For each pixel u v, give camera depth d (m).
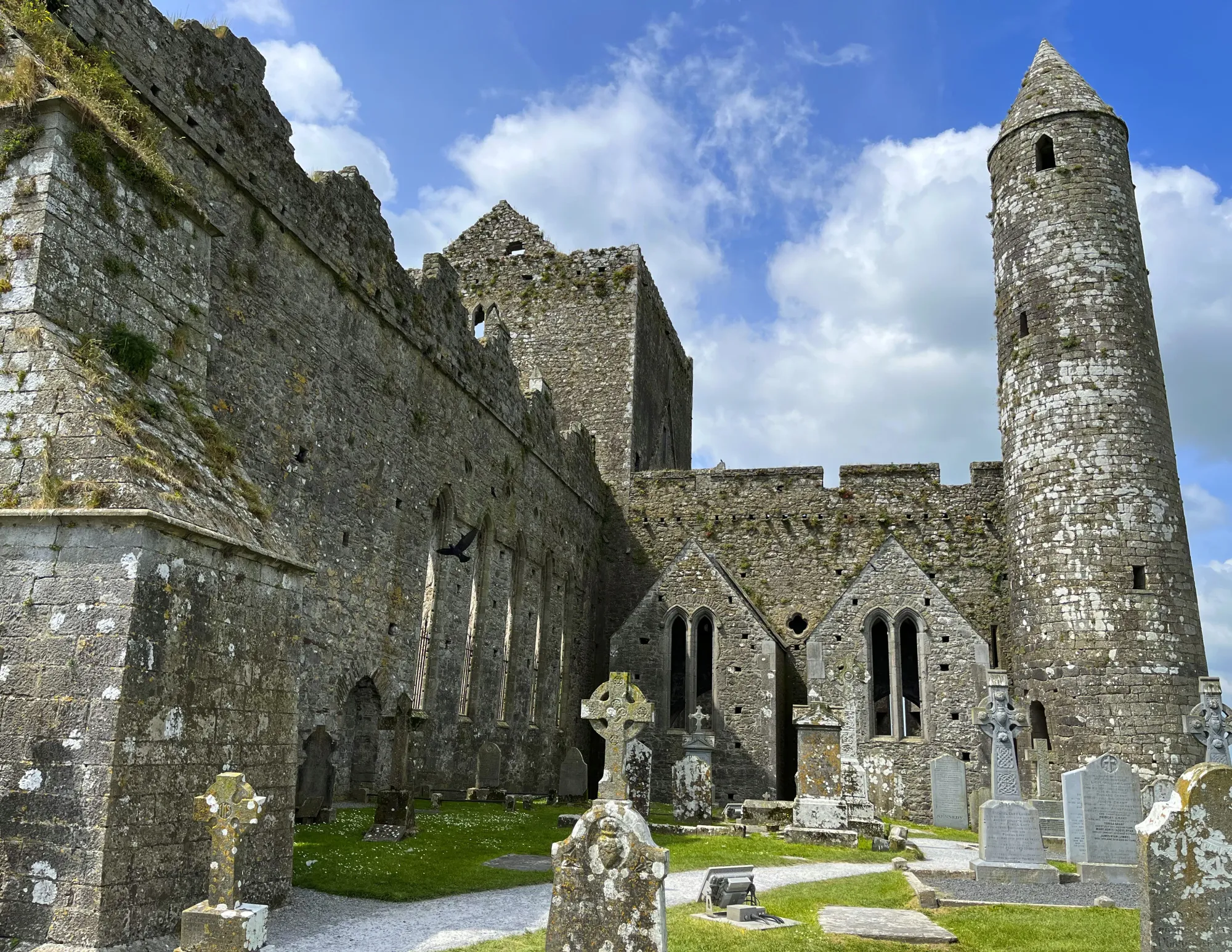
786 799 32.88
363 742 20.45
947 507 34.81
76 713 8.04
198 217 12.29
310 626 18.09
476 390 26.48
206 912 6.55
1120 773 15.28
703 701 33.09
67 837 7.76
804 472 36.56
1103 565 25.45
